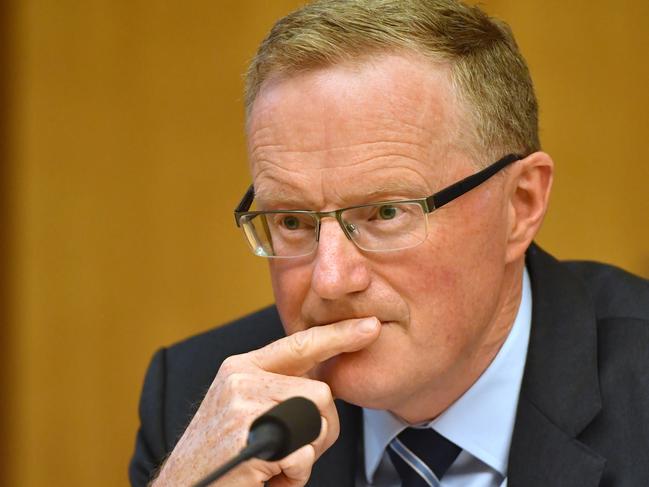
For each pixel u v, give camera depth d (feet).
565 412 12.55
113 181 23.98
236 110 23.30
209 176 23.50
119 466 24.17
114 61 23.95
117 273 23.99
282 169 11.23
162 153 23.75
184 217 23.65
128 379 23.98
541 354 13.01
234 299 23.36
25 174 24.30
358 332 11.12
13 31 24.31
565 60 21.13
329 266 11.00
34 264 24.36
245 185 23.29
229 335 16.08
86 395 24.25
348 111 10.93
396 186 11.00
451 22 11.52
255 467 10.86
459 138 11.40
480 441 12.94
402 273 11.12
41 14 24.23
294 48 11.10
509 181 12.19
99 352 24.11
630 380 12.69
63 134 24.16
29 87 24.29
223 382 11.41
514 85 12.33
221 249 23.43
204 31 23.52
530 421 12.62
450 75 11.39
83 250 24.14
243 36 23.29
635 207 20.98
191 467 11.22
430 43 11.28
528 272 13.99
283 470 10.98
